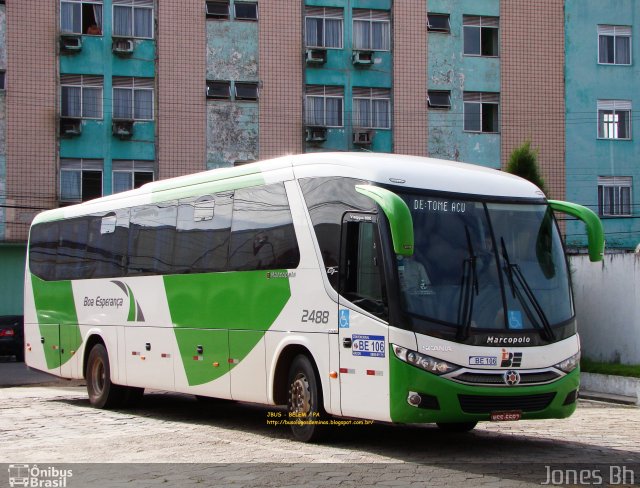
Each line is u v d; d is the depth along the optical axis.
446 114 39.53
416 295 10.10
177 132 37.62
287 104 38.41
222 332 12.96
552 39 40.56
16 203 36.25
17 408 16.30
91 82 37.22
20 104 36.47
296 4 38.69
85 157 37.00
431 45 39.59
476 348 10.09
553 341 10.55
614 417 14.81
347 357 10.60
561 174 40.38
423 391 9.86
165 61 37.62
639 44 41.19
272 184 12.28
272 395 11.83
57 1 37.03
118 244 16.09
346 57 38.97
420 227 10.40
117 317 15.84
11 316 32.88
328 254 11.07
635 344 19.48
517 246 10.84
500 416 10.17
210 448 11.08
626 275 19.83
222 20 38.12
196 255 13.78
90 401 16.58
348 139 38.75
